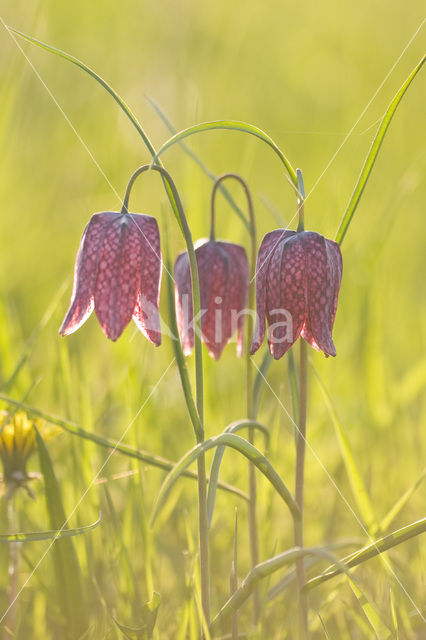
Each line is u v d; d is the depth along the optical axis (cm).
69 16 173
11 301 103
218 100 162
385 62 170
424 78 157
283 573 78
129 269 68
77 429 71
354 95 165
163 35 168
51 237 128
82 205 125
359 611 74
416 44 171
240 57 176
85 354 92
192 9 177
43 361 88
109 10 172
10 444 73
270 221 136
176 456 83
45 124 139
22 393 81
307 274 68
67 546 71
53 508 71
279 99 166
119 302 68
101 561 76
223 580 77
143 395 82
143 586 76
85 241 68
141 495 74
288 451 83
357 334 90
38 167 132
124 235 68
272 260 68
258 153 148
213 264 72
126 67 159
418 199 128
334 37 180
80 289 68
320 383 73
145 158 140
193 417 67
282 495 68
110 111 150
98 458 81
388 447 85
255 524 72
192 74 162
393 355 109
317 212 128
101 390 85
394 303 113
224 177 72
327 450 85
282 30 183
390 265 111
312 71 173
